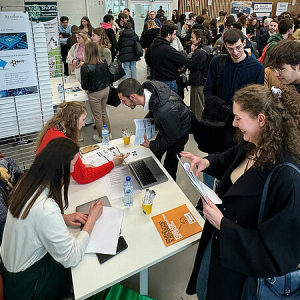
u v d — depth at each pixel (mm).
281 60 1611
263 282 1080
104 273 1217
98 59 3143
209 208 1111
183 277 1943
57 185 1212
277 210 937
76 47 3992
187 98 5164
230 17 4867
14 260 1246
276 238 920
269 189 965
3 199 1647
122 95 2006
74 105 1897
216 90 2359
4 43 1830
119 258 1285
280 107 930
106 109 3785
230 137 2240
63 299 1456
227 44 2070
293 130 927
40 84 2092
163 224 1472
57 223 1173
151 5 9492
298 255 927
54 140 1289
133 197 1669
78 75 3895
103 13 8258
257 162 982
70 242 1217
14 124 2125
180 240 1381
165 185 1776
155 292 1835
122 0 8844
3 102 1999
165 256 1312
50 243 1181
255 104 953
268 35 5371
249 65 2150
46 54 2023
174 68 3619
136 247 1343
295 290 1089
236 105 1020
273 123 925
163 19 7426
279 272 928
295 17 6691
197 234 1417
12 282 1284
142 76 6387
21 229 1181
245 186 1030
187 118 2244
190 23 7355
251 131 1007
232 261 1027
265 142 945
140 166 1946
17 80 1980
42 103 2162
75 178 1760
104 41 4223
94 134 3873
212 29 6207
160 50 3506
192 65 3410
